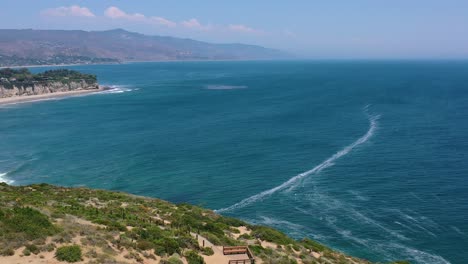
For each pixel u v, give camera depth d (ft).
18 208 105.19
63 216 114.83
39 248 88.79
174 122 477.77
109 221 118.42
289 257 126.00
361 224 197.98
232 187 253.24
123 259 92.63
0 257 83.46
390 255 170.60
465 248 175.73
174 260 97.86
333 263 134.82
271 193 241.14
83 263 86.12
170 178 271.90
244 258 112.06
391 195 233.14
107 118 518.37
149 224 126.82
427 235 186.70
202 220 153.79
